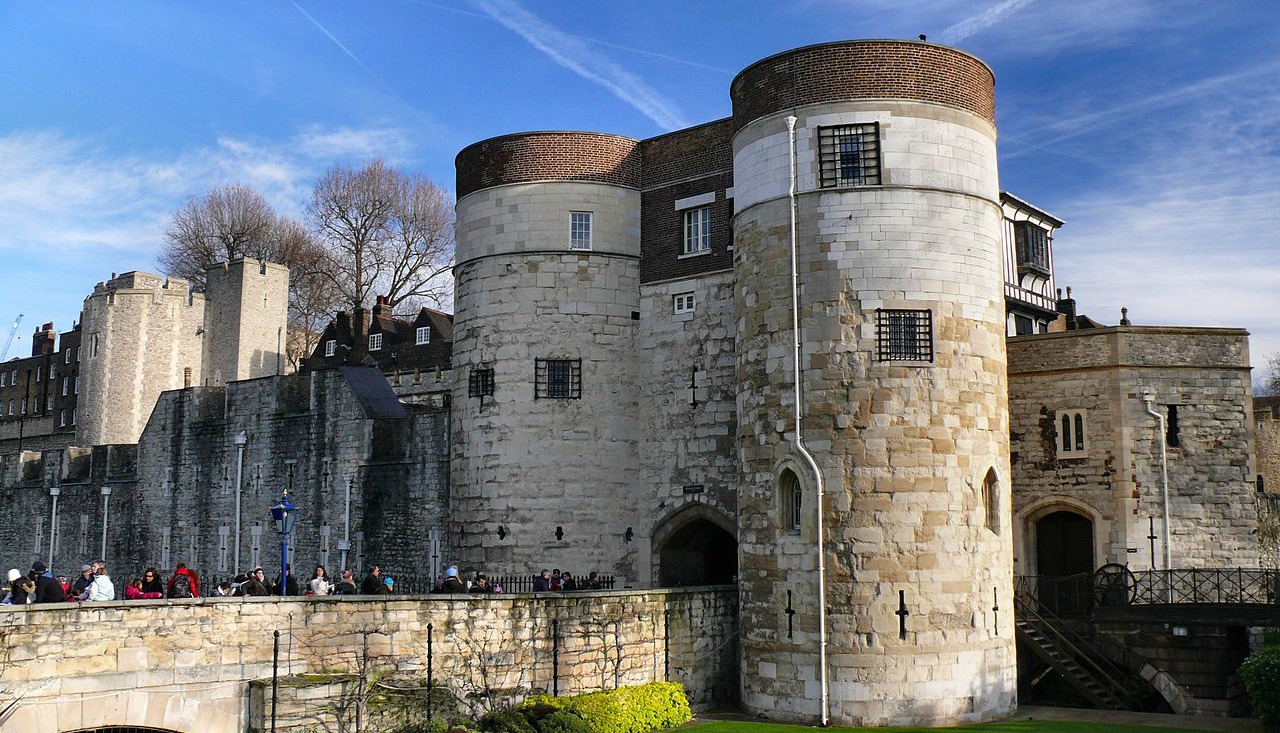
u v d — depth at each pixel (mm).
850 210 24203
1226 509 28359
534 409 29656
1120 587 27438
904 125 24469
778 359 24516
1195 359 28891
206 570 41656
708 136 29797
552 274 30109
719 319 28859
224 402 42719
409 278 67062
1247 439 28672
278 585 31750
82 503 48375
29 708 16453
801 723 23281
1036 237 38312
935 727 22516
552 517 29250
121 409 62344
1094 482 28703
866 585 23109
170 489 44000
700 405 28953
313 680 19078
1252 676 21391
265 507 39469
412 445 34031
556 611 22891
